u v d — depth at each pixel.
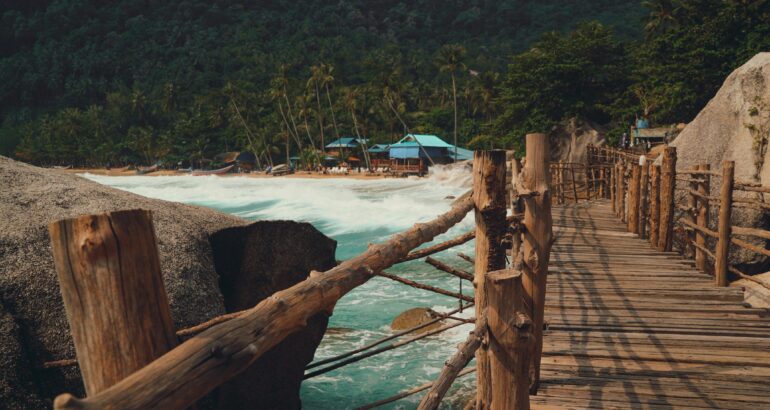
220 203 30.59
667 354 4.60
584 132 36.03
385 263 2.18
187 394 1.04
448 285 10.50
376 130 81.19
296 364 4.61
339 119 88.19
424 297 9.62
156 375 1.00
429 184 40.22
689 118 28.33
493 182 3.06
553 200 18.75
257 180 58.47
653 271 7.61
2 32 150.75
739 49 25.33
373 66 113.06
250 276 4.46
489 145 63.12
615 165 13.68
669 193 8.77
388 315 8.69
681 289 6.64
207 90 111.75
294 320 1.46
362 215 21.20
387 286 10.47
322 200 28.42
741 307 5.90
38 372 2.83
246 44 145.25
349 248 15.15
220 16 163.12
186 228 4.02
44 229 3.35
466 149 66.44
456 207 3.15
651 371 4.29
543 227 3.61
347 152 74.94
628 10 175.25
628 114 33.94
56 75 133.88
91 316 1.14
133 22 157.62
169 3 168.75
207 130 94.94
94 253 1.12
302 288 1.57
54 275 3.13
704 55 25.98
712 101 11.59
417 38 173.38
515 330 2.21
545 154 3.62
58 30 151.88
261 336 1.28
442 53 55.34
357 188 38.69
